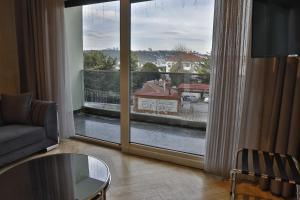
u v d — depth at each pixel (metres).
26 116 2.93
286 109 1.93
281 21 1.68
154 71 2.86
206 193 2.12
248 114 2.14
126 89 2.87
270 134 2.04
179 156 2.69
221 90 2.21
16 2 3.31
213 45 2.20
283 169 1.67
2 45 3.28
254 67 2.04
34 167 1.90
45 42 3.17
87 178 1.74
